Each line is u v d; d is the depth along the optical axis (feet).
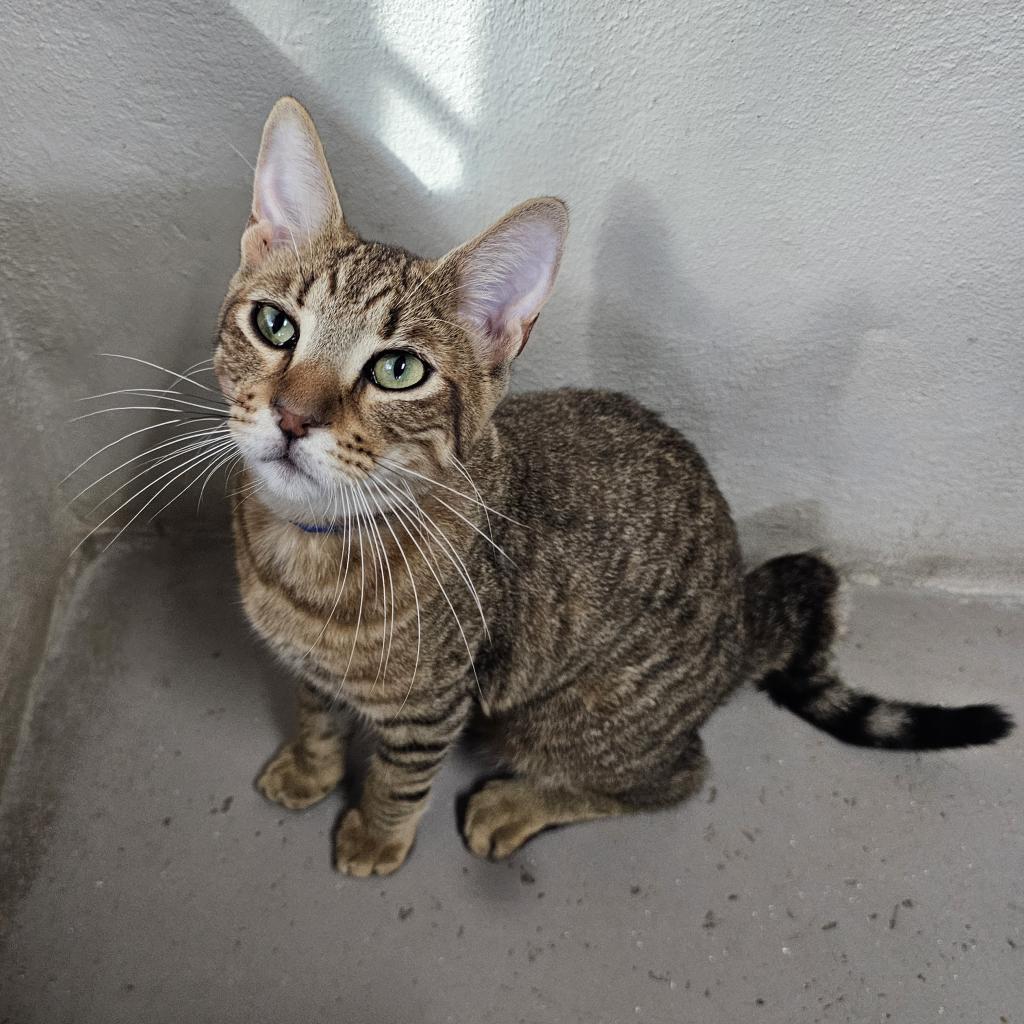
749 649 1.50
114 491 1.66
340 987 1.31
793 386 1.53
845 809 1.54
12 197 1.29
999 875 1.48
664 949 1.38
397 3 1.16
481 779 1.54
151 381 1.53
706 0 1.14
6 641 1.43
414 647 1.16
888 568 1.80
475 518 1.18
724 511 1.44
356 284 1.04
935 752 1.61
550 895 1.42
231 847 1.42
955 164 1.25
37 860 1.36
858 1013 1.34
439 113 1.26
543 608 1.26
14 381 1.46
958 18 1.12
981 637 1.77
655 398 1.58
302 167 1.08
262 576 1.19
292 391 0.99
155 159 1.29
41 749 1.46
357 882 1.40
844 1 1.12
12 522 1.45
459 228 1.39
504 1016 1.31
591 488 1.30
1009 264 1.34
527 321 1.08
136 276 1.41
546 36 1.18
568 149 1.29
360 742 1.55
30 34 1.16
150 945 1.31
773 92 1.21
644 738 1.38
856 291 1.39
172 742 1.51
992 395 1.51
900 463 1.63
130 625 1.63
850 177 1.28
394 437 1.05
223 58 1.20
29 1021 1.23
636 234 1.37
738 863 1.47
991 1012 1.35
